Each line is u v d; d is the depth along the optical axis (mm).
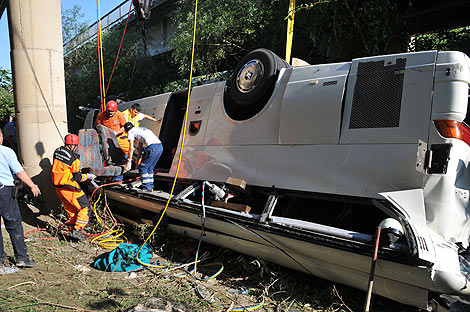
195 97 5453
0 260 4105
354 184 3338
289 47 6848
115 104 6438
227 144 4656
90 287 3582
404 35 8422
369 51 7906
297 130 3836
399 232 2713
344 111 3521
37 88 6699
